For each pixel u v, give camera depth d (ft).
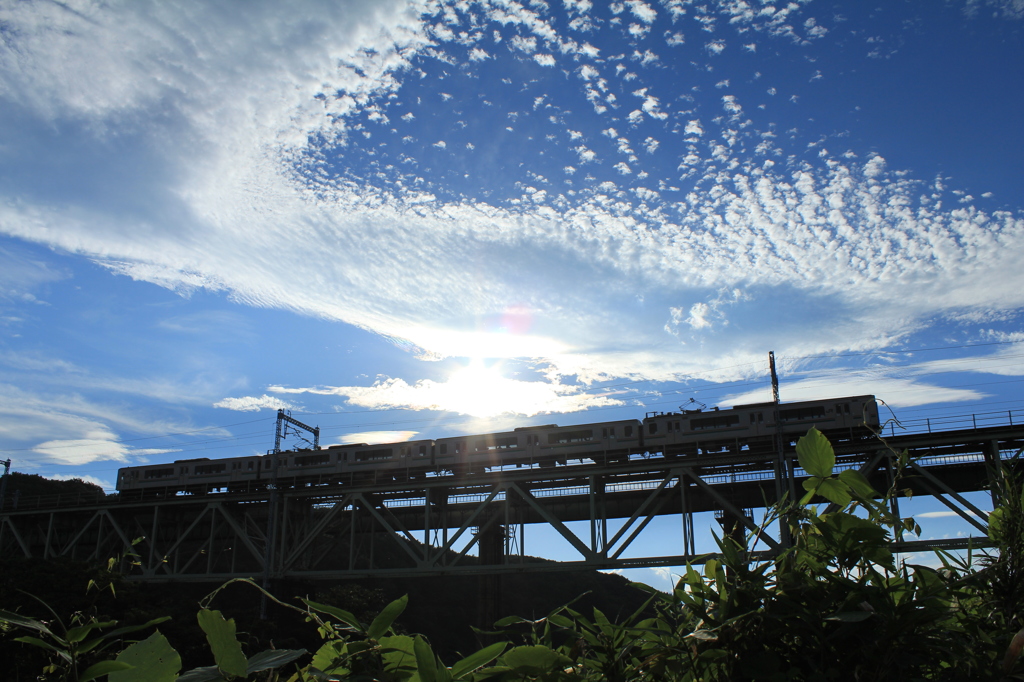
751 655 6.77
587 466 127.75
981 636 6.63
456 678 6.12
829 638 6.45
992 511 7.55
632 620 7.45
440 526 149.69
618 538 119.65
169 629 63.05
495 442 137.49
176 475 161.79
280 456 153.69
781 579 6.98
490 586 143.43
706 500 127.03
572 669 7.26
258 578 140.56
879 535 6.95
